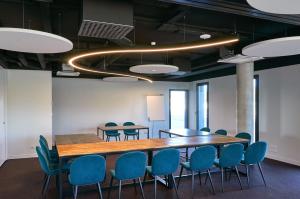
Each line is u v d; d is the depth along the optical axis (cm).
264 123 662
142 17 374
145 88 969
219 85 838
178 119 1034
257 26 429
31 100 688
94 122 888
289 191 419
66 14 363
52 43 278
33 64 666
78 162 317
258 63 677
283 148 610
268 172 527
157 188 438
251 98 622
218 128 841
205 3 257
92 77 873
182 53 631
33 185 458
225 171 511
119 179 345
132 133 828
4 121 629
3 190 432
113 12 287
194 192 418
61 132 845
